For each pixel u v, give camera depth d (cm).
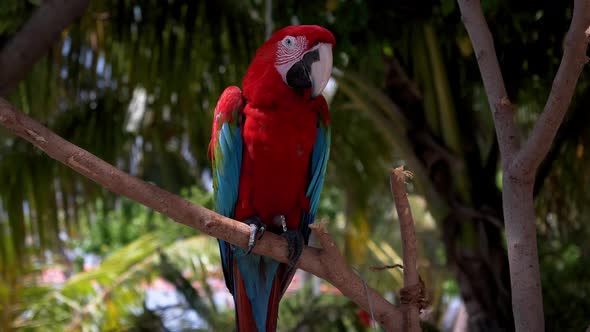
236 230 235
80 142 513
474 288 411
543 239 537
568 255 599
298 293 666
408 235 221
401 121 445
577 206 510
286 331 602
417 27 411
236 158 281
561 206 509
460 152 426
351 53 400
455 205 421
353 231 682
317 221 231
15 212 517
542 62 394
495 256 412
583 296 519
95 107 521
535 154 206
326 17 400
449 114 426
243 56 469
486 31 218
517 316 212
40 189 523
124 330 576
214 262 658
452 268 426
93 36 485
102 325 600
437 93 429
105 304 612
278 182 277
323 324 595
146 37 468
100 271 637
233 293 294
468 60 427
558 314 489
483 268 412
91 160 209
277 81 275
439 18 399
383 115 458
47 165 524
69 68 491
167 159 668
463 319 588
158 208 218
